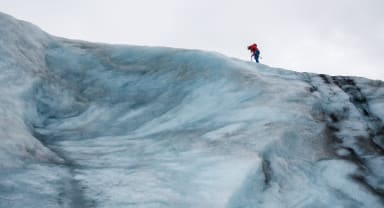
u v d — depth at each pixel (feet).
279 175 19.04
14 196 15.30
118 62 41.34
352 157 21.34
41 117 30.48
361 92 31.24
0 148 19.16
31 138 23.20
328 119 26.53
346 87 32.89
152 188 17.19
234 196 16.33
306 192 18.11
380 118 26.55
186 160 20.45
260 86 31.19
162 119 29.78
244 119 25.80
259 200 16.92
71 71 39.09
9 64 32.37
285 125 23.77
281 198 17.40
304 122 24.72
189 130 26.22
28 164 19.15
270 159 20.08
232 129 24.43
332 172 19.70
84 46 45.29
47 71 36.91
